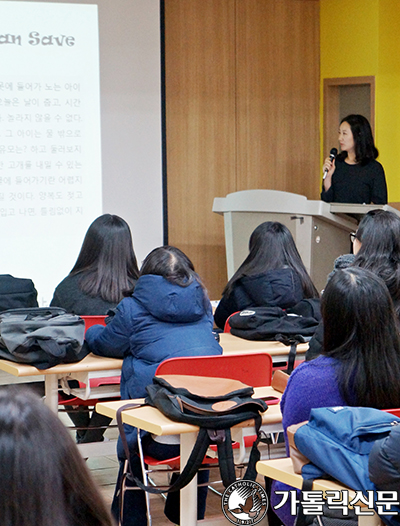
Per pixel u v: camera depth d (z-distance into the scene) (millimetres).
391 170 6980
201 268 6895
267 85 7043
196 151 6797
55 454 894
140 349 2693
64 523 892
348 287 1888
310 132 7266
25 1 5852
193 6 6688
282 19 7059
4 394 920
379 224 2908
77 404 3291
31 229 5961
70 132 6035
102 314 3299
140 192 6383
